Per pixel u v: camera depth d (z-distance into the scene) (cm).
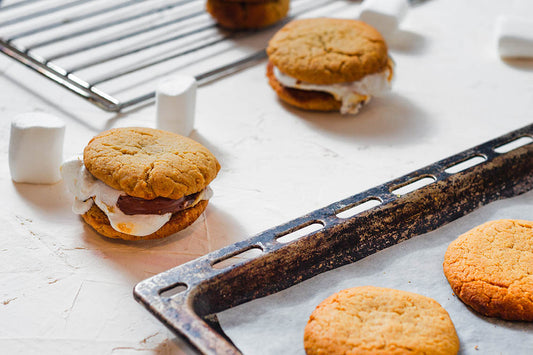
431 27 71
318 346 39
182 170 45
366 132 57
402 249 44
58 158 50
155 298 39
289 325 40
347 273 43
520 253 43
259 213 49
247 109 59
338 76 55
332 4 75
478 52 67
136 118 57
